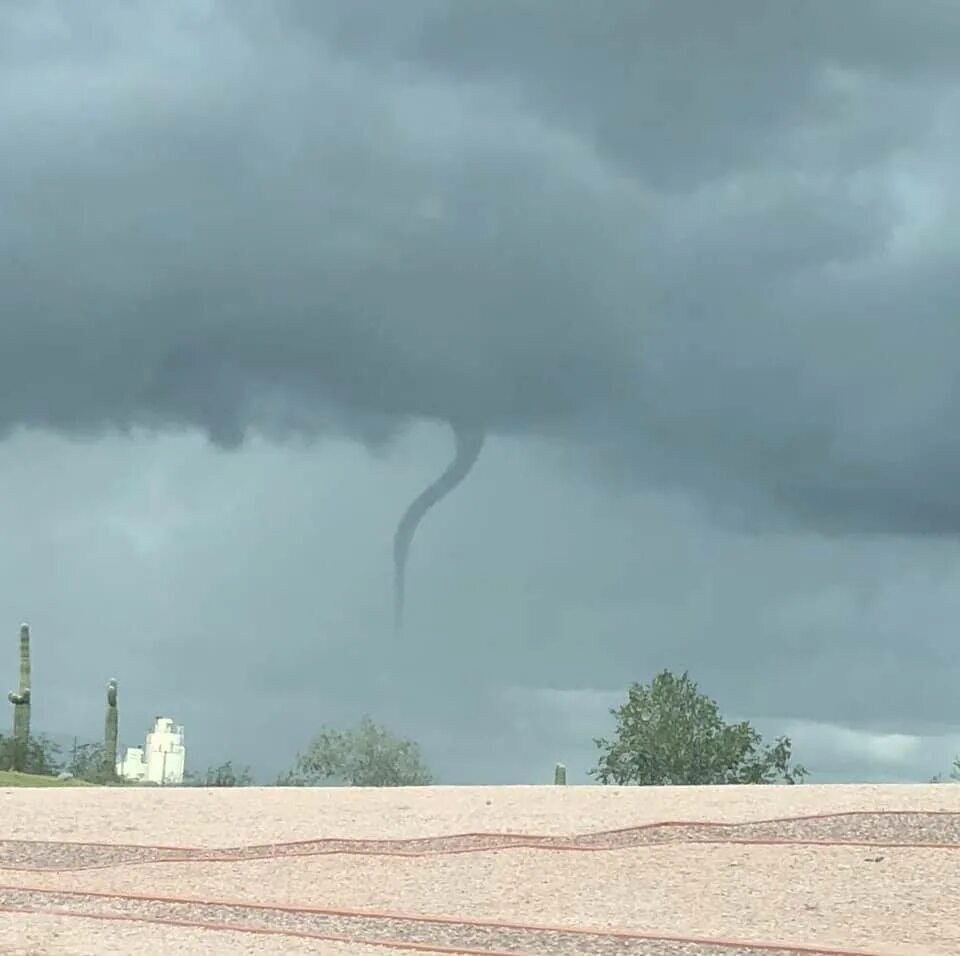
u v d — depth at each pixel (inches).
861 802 799.1
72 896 640.4
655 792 892.6
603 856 700.0
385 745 1485.0
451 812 834.8
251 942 530.0
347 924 569.6
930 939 525.0
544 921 571.2
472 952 509.0
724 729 1403.8
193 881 677.9
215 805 906.1
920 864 652.1
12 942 525.7
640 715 1409.9
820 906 587.8
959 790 847.1
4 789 1013.2
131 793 980.6
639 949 514.9
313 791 984.3
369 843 754.2
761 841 712.4
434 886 651.5
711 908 591.2
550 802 858.1
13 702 1562.5
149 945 521.7
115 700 1572.3
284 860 724.0
